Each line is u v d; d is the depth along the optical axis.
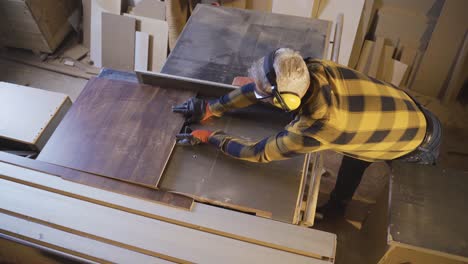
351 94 1.29
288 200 1.53
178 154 1.66
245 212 1.57
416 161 1.75
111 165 1.61
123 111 1.78
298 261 1.43
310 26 2.29
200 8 2.42
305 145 1.29
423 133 1.58
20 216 1.52
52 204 1.54
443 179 1.74
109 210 1.53
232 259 1.44
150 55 3.35
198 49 2.18
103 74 2.16
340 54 3.18
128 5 3.38
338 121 1.25
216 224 1.49
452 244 1.60
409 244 1.61
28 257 1.69
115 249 1.45
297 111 1.29
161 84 1.90
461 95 3.27
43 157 1.64
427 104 3.24
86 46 3.58
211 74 2.05
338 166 2.83
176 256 1.44
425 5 2.90
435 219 1.66
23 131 1.94
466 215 1.66
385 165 2.82
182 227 1.50
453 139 3.04
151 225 1.50
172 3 2.99
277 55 1.19
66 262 1.58
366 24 3.06
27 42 3.41
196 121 1.76
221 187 1.56
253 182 1.58
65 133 1.71
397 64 3.22
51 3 3.28
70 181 1.58
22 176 1.60
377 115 1.35
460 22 2.83
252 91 1.56
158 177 1.57
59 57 3.50
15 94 2.08
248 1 3.21
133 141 1.68
